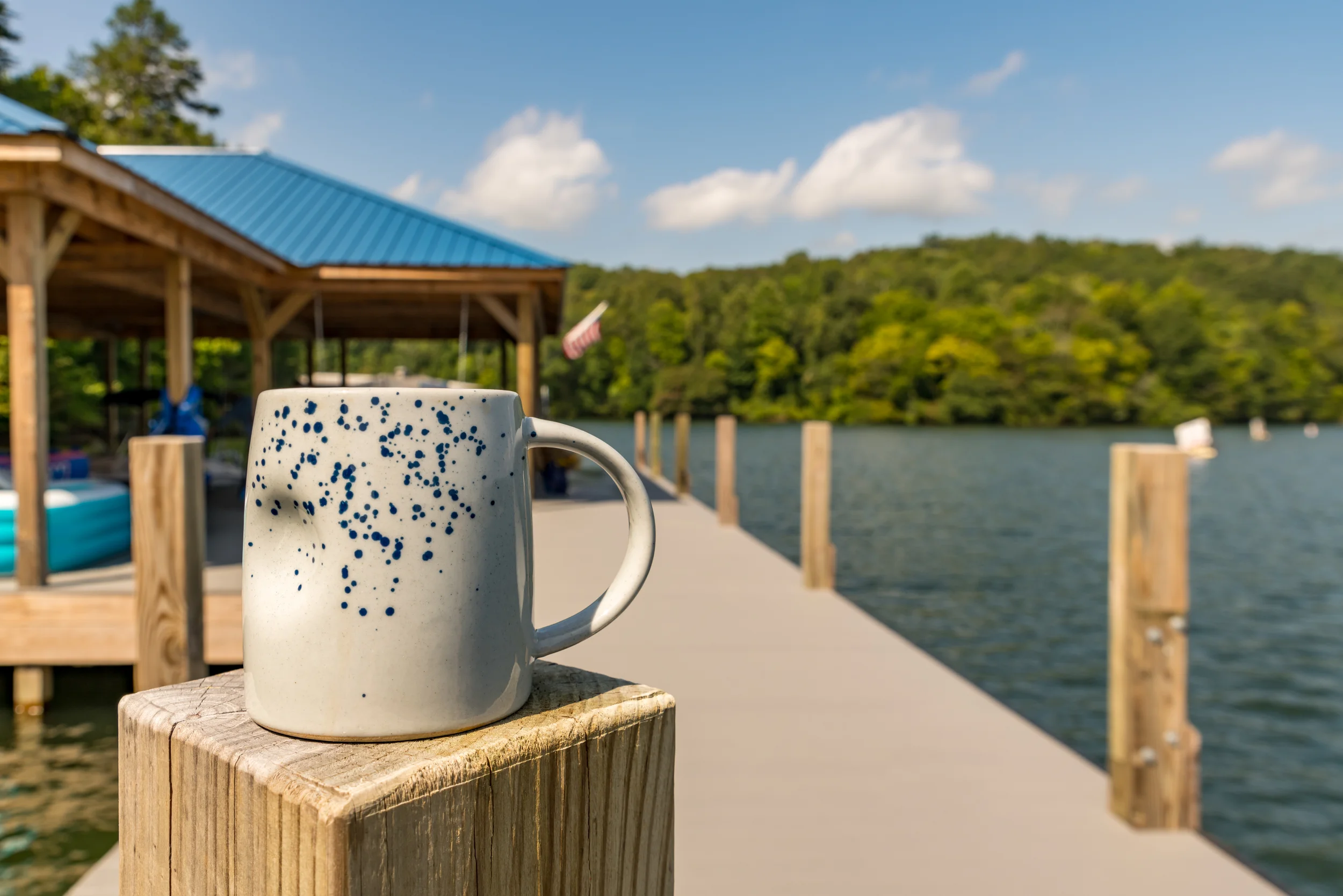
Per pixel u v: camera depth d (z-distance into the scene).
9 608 5.20
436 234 11.91
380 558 0.61
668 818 0.70
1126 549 2.99
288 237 11.47
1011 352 81.81
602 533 9.05
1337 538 26.75
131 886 0.63
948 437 71.19
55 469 7.96
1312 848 7.08
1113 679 3.08
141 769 0.63
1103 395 80.31
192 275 9.60
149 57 57.78
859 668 4.72
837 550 21.16
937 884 2.60
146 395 13.01
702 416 89.56
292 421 0.63
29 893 3.48
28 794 4.30
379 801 0.52
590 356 93.00
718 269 126.00
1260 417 83.56
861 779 3.34
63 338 15.56
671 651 5.00
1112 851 2.81
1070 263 108.62
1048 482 39.25
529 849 0.61
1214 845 2.85
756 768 3.42
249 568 0.65
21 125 5.99
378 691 0.60
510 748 0.60
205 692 0.71
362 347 80.44
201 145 56.97
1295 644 14.37
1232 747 9.61
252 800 0.55
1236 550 24.58
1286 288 99.12
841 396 86.38
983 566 19.03
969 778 3.36
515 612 0.67
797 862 2.72
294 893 0.52
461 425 0.65
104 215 6.29
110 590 5.33
